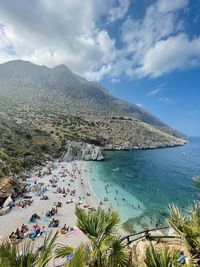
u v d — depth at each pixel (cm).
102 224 835
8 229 3027
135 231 3309
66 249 840
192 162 12431
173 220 960
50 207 3994
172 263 671
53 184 5569
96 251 761
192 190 6241
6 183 4262
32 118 15050
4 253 576
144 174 8356
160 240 1065
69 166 8394
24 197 4347
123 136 17650
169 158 13550
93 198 4828
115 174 7956
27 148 8706
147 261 690
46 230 3070
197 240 840
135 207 4497
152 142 19388
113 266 781
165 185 6756
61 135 12325
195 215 959
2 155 6247
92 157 10588
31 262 563
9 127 10231
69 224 3350
